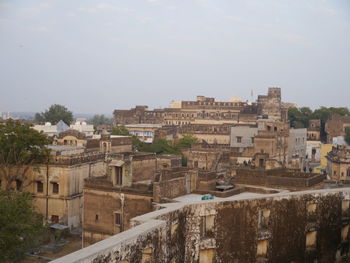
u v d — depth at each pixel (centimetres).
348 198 4041
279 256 3681
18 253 5109
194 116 16588
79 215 6769
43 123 14475
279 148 9275
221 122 15750
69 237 6228
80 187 6781
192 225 3284
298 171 5734
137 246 2523
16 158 6544
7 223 4141
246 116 15238
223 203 3416
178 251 3117
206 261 3388
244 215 3516
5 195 4662
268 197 3634
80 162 6756
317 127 16250
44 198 6638
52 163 6600
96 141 9838
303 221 3791
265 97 15275
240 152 9175
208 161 8356
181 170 5497
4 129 6500
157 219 2875
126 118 17800
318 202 3862
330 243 3941
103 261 2244
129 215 4875
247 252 3528
